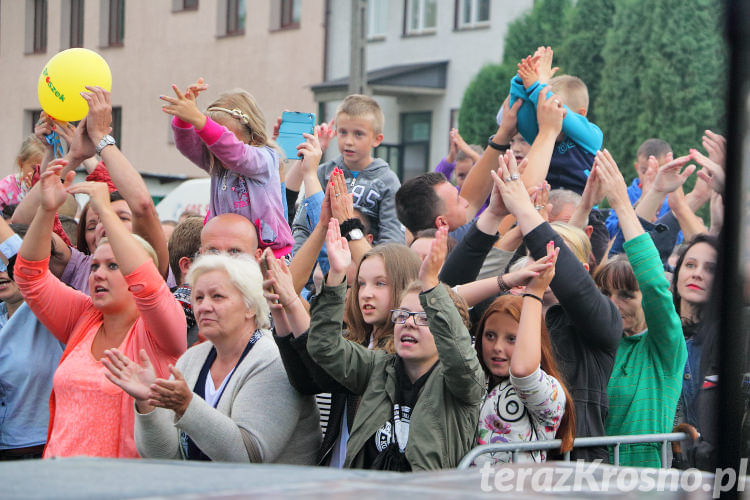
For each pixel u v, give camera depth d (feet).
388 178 25.68
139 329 17.47
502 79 89.86
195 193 51.85
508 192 17.13
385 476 6.20
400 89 98.63
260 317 16.19
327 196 18.93
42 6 118.52
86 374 17.19
